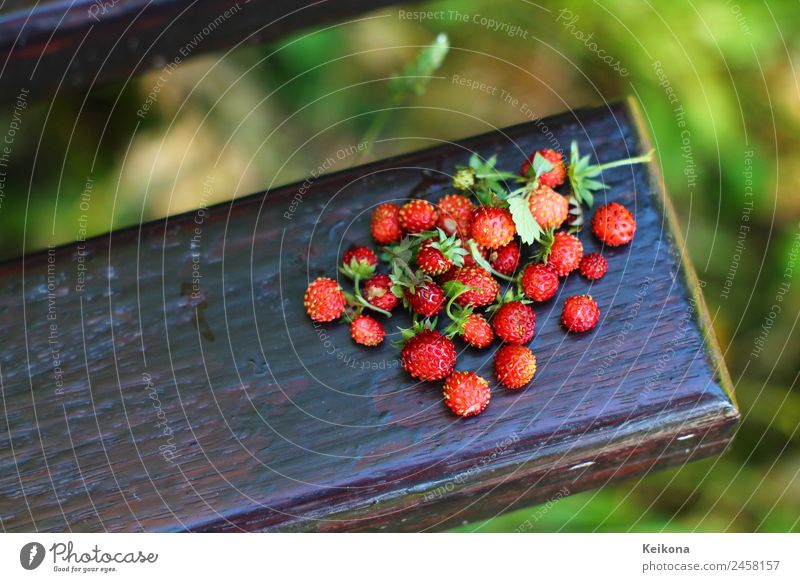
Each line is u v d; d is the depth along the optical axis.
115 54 0.55
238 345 0.52
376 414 0.51
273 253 0.53
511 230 0.53
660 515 0.61
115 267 0.53
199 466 0.50
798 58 0.65
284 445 0.51
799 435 0.63
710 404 0.51
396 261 0.52
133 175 0.65
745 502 0.62
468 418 0.51
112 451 0.51
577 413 0.51
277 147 0.67
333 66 0.67
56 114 0.65
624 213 0.53
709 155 0.65
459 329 0.52
